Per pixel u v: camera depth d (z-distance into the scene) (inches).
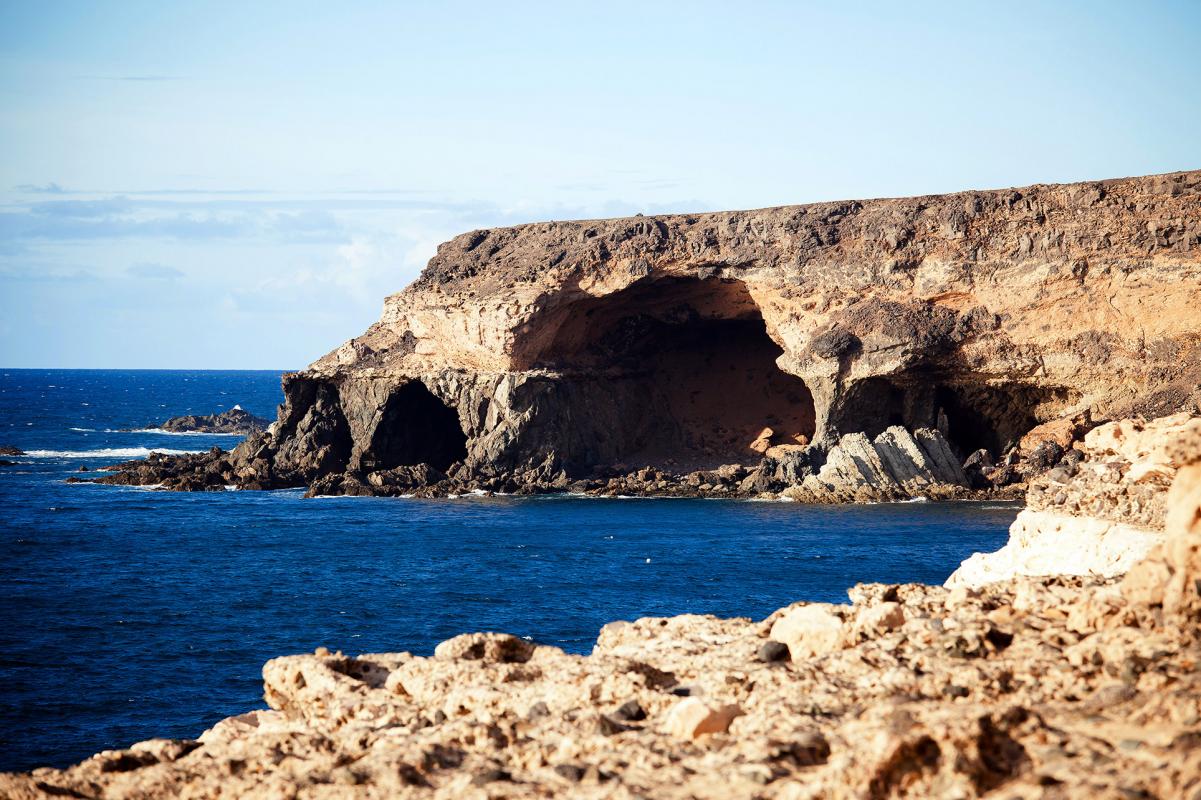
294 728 542.9
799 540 3088.1
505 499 4210.1
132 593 2381.9
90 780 494.0
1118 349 4008.4
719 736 442.9
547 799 399.5
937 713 401.1
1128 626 468.8
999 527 3275.1
